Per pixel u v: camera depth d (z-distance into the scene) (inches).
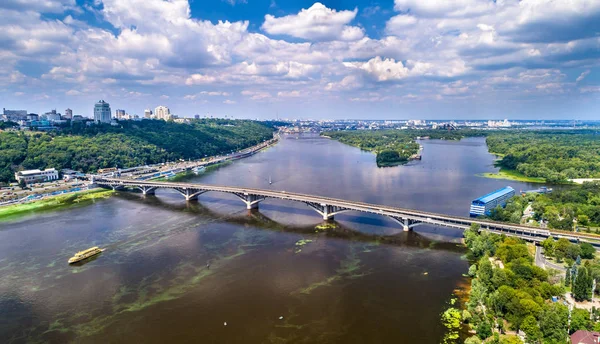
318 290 6318.9
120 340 5054.1
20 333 5246.1
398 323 5319.9
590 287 5654.5
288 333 5137.8
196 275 6934.1
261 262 7490.2
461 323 5280.5
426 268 7130.9
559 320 4586.6
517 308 4955.7
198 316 5585.6
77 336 5152.6
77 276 6919.3
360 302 5915.4
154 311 5733.3
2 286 6555.1
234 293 6254.9
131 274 6998.0
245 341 4985.2
